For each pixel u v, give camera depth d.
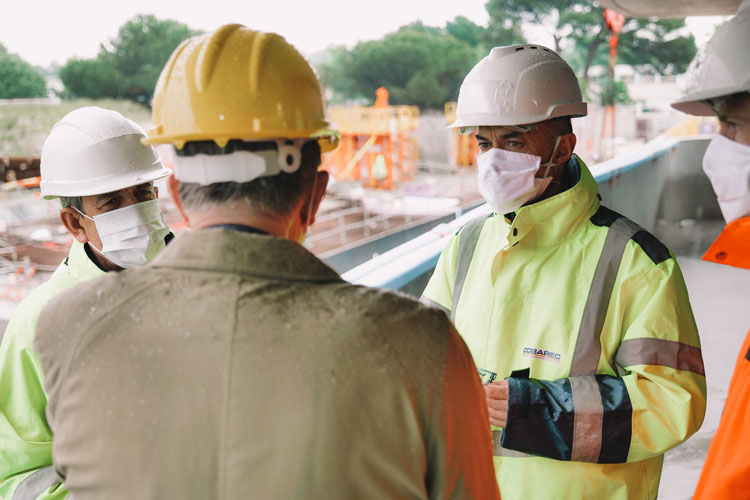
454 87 54.00
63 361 0.71
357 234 20.64
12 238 15.65
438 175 31.83
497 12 53.47
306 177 0.78
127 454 0.66
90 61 47.62
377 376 0.65
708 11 5.65
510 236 1.40
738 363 1.11
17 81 51.78
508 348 1.41
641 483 1.36
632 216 5.49
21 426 1.25
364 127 27.50
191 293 0.68
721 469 1.07
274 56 0.75
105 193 1.40
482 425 0.76
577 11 51.38
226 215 0.74
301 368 0.64
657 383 1.26
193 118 0.71
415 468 0.68
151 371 0.66
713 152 1.14
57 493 1.14
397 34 53.62
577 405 1.24
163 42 49.62
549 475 1.33
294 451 0.64
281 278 0.69
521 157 1.42
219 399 0.65
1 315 11.12
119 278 0.73
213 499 0.65
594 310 1.34
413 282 2.27
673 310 1.30
